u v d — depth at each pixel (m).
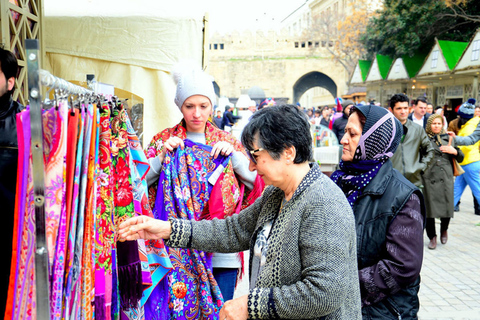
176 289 2.47
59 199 1.33
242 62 52.34
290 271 1.52
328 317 1.48
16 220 1.35
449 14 23.22
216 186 2.57
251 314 1.47
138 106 4.70
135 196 1.94
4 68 1.93
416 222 1.87
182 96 2.75
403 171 4.78
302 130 1.57
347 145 2.08
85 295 1.48
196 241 1.86
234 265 2.70
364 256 1.93
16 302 1.34
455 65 19.53
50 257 1.33
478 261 5.52
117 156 1.83
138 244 1.95
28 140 1.31
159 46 4.64
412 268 1.82
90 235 1.50
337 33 43.00
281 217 1.60
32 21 3.62
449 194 5.86
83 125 1.43
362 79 30.50
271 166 1.59
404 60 25.44
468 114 7.42
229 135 2.88
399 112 4.82
